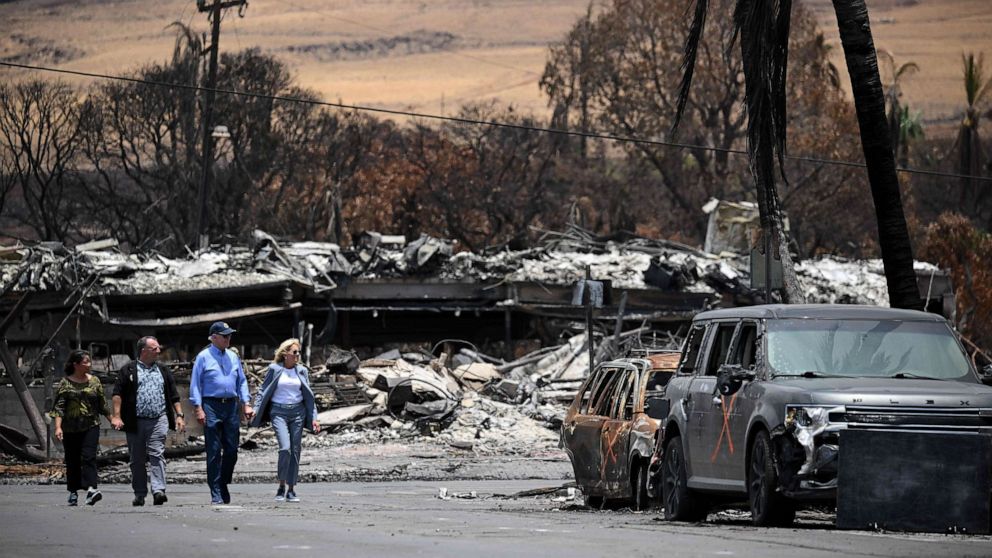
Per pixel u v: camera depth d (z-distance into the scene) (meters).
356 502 41.97
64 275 91.25
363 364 85.12
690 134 179.38
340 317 102.69
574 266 105.44
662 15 176.75
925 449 25.62
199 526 28.20
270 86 164.12
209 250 101.69
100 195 159.50
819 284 113.25
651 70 180.00
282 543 23.66
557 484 55.06
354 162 174.50
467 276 102.62
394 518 31.19
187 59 132.88
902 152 189.88
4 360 71.06
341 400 79.94
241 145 159.38
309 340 90.06
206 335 100.31
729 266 110.19
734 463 28.95
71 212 158.75
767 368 28.53
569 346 95.38
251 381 79.44
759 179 45.03
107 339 92.88
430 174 185.12
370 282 100.88
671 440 32.91
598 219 186.50
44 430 69.75
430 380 82.00
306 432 76.38
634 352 44.72
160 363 39.44
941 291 114.88
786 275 45.75
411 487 53.66
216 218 149.50
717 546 22.22
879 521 25.62
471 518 31.52
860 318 29.45
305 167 170.12
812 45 176.88
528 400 83.25
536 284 102.50
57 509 35.91
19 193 177.25
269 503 39.50
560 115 193.50
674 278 104.81
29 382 79.62
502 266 103.38
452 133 194.38
